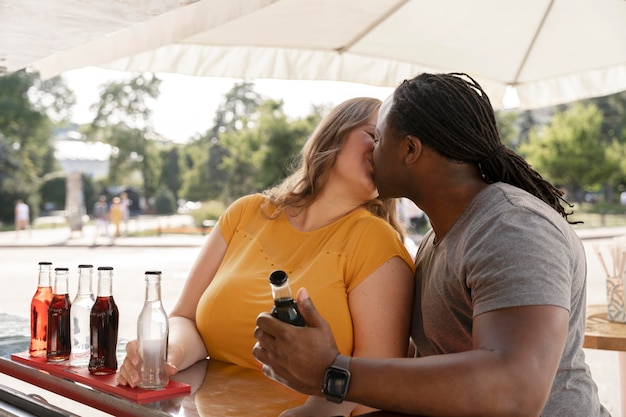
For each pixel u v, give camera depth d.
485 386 1.17
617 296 2.87
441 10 2.95
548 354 1.20
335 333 1.88
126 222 26.16
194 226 28.81
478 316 1.29
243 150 28.55
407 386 1.20
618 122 36.78
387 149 1.56
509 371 1.18
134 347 1.65
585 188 34.56
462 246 1.43
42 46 2.27
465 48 3.26
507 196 1.42
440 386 1.19
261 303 1.97
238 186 29.50
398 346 1.86
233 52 3.11
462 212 1.51
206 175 34.81
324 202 2.10
